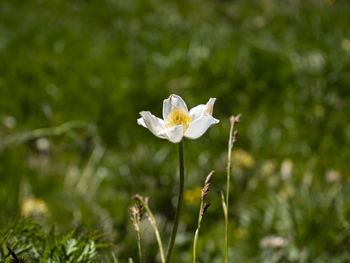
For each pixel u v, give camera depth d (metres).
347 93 6.40
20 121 5.57
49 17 9.79
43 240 2.44
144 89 6.01
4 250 2.34
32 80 6.19
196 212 4.21
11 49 7.27
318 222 3.71
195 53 7.07
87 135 5.27
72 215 3.82
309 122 5.72
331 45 8.08
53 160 5.02
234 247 3.70
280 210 3.95
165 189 4.52
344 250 3.45
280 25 9.82
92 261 2.34
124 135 5.30
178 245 3.78
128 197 4.32
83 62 6.71
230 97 6.26
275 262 3.41
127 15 10.28
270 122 5.76
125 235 3.75
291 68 6.62
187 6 11.59
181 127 1.88
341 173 4.64
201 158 4.94
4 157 4.60
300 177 4.63
